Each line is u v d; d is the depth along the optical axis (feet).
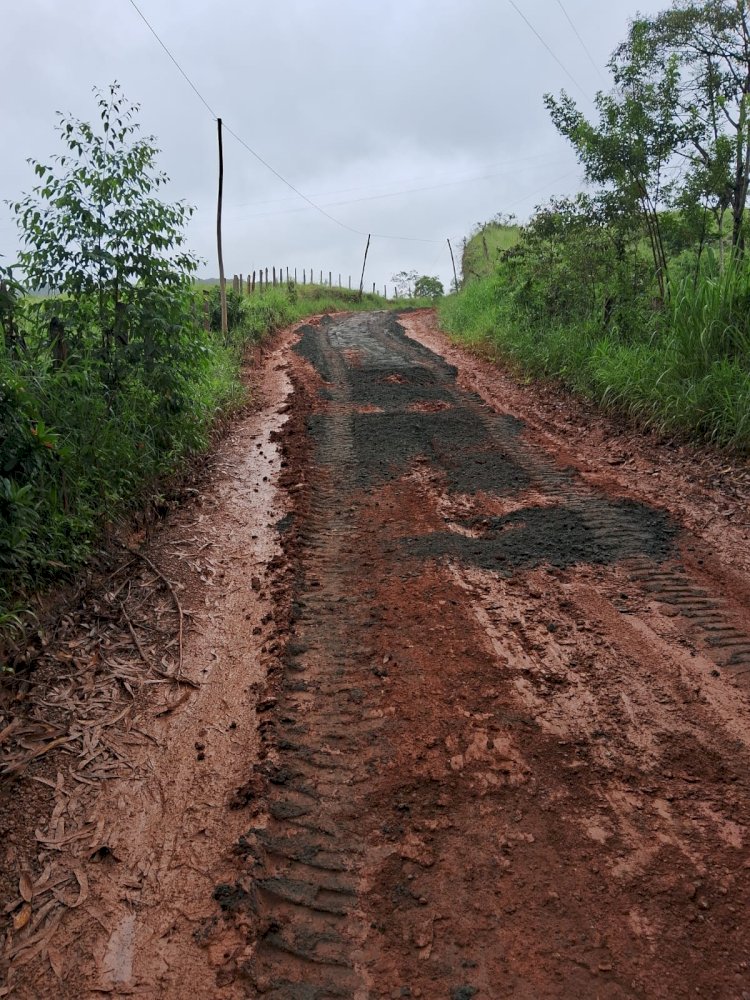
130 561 16.14
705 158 30.04
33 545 13.47
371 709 11.03
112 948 7.50
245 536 17.94
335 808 9.14
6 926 7.79
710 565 15.46
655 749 9.93
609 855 8.25
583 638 12.76
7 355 16.28
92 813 9.34
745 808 8.85
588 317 36.60
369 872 8.20
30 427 13.82
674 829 8.57
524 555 16.17
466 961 7.12
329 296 120.88
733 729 10.27
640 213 32.91
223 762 10.19
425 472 22.50
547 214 39.83
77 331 19.25
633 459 22.88
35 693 11.57
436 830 8.72
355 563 16.19
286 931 7.55
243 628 13.76
